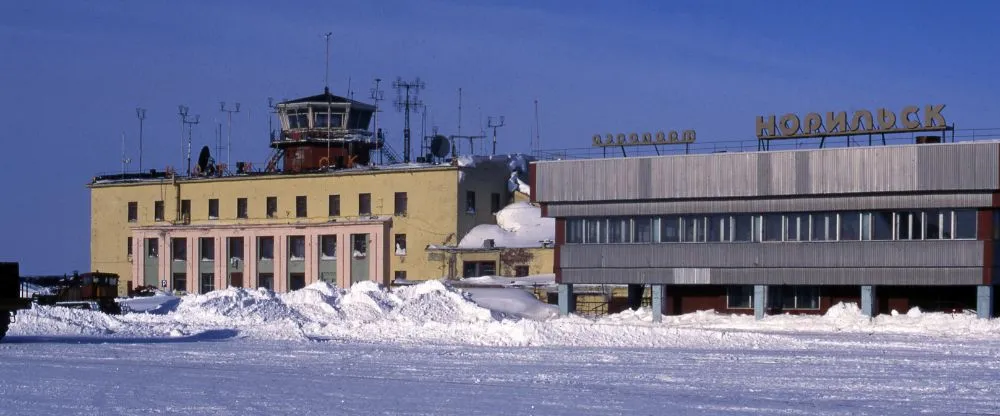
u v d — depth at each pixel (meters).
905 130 65.44
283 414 27.88
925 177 64.31
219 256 102.75
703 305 73.56
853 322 64.69
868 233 66.38
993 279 63.59
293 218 99.88
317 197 99.00
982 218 63.66
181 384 34.06
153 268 105.81
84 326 60.69
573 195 73.75
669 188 70.81
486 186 96.31
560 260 74.62
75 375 36.75
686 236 71.06
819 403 29.64
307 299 72.88
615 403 29.66
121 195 108.50
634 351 47.50
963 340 54.22
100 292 73.62
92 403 29.88
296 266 99.50
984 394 31.44
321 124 107.31
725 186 69.25
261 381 34.88
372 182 96.56
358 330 60.03
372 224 95.50
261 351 47.16
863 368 39.16
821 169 66.94
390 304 73.81
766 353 46.25
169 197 105.75
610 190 72.50
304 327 61.62
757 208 68.88
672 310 74.44
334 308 72.12
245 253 101.62
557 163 74.38
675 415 27.53
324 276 98.12
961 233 64.25
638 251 72.06
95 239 109.62
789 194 67.69
